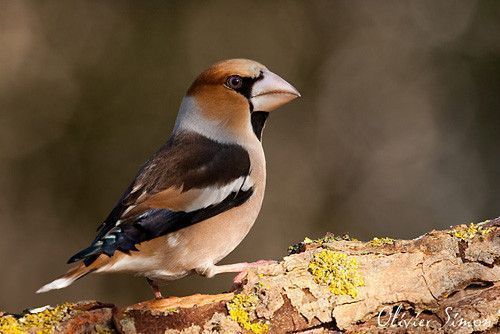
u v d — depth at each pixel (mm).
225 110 7371
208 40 14953
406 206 15109
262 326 5594
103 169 14133
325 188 15227
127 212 6613
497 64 15070
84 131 14250
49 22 14664
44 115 14297
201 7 15016
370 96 15609
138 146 14227
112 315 5457
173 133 7547
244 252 14492
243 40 15172
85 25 14688
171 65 14609
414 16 15727
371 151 15492
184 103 7562
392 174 15305
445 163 15195
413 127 15477
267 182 15016
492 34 15148
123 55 14570
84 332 5383
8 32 14523
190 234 6715
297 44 15555
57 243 13953
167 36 14719
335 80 15664
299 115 15477
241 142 7352
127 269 6504
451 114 15289
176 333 5461
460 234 5953
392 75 15695
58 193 14031
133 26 14703
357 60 15750
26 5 14664
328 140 15469
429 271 5828
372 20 15797
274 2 15562
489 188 14875
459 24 15414
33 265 13883
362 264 5801
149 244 6520
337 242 5961
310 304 5664
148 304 5602
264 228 14711
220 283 13234
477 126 15109
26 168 14062
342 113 15531
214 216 6836
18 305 13758
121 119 14328
